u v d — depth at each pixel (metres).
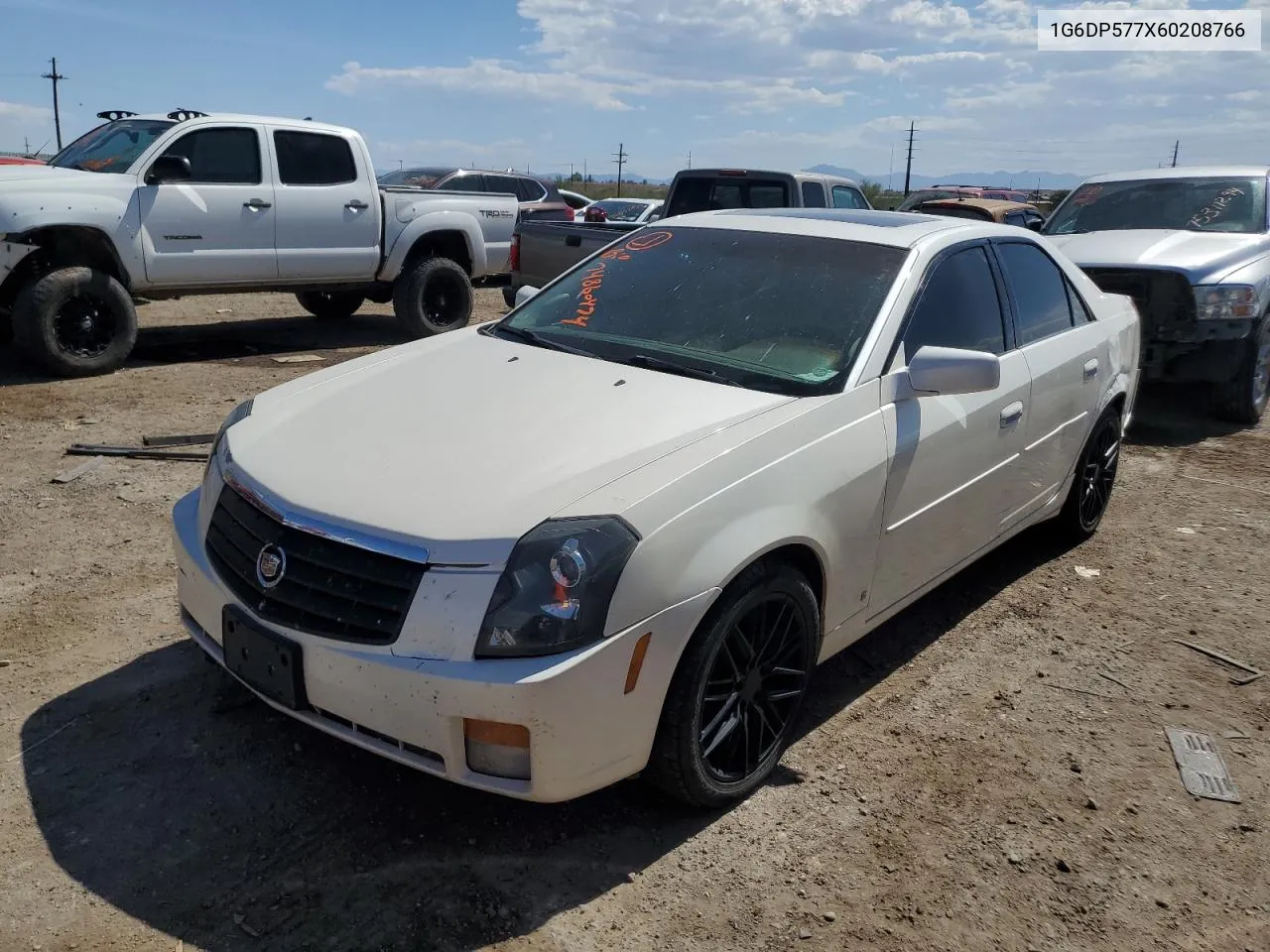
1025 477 4.51
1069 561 5.34
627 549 2.65
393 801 3.06
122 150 8.77
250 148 9.14
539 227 10.15
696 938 2.61
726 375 3.54
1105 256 7.96
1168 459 7.28
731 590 2.92
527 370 3.60
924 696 3.91
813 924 2.69
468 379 3.55
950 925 2.72
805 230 4.23
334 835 2.90
